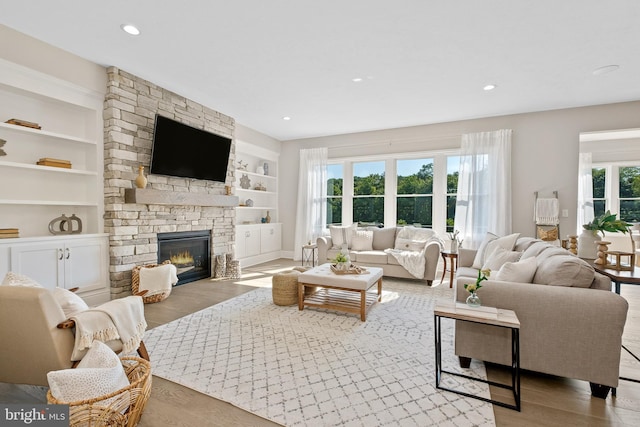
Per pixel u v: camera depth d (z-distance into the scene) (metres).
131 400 1.40
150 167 3.75
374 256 4.74
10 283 1.75
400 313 3.22
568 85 3.78
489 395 1.80
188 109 4.34
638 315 3.22
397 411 1.64
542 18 2.46
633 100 4.27
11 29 2.67
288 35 2.74
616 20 2.47
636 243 4.91
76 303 1.85
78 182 3.48
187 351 2.33
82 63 3.19
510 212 4.85
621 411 1.65
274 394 1.79
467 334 2.04
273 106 4.63
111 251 3.43
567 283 1.94
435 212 5.62
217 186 4.98
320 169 6.40
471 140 5.10
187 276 4.43
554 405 1.70
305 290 3.57
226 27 2.63
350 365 2.14
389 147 5.92
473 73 3.47
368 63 3.25
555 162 4.70
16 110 2.99
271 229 6.57
